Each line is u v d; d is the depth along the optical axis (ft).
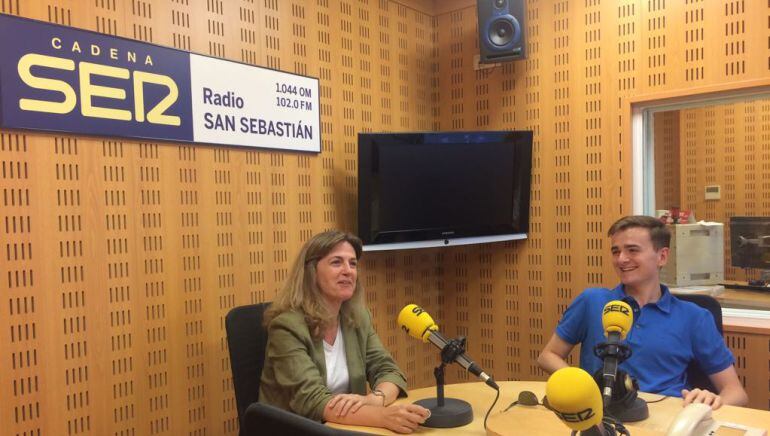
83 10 7.52
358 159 10.66
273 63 9.86
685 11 10.23
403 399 6.73
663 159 13.64
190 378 8.60
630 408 5.34
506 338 12.56
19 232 6.95
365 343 7.52
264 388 6.97
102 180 7.68
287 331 6.80
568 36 11.57
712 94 10.12
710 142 14.03
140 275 8.04
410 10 12.76
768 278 11.09
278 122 9.86
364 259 11.68
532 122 12.09
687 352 6.93
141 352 8.04
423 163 11.22
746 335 9.52
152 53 8.16
